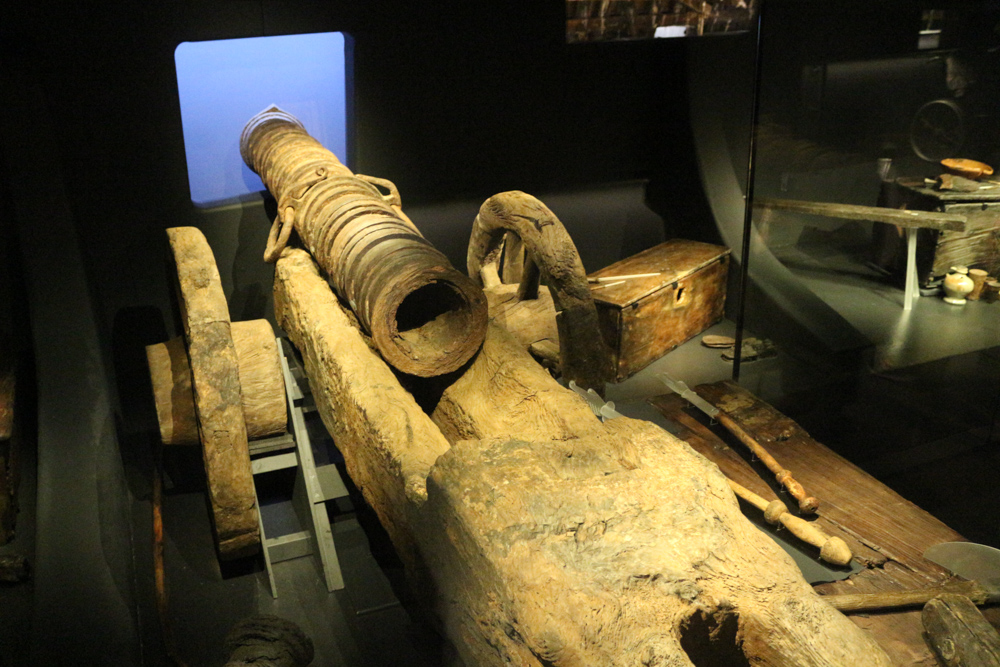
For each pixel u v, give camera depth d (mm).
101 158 3500
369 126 3891
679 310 4262
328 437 3420
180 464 3547
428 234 4242
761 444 3162
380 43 3721
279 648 2320
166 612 2707
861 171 2990
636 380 3986
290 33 3543
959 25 2520
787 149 3244
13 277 3221
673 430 3303
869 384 3246
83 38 3285
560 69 4117
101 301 3666
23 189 3193
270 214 3889
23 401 3256
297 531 3139
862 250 3104
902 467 3037
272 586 2840
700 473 1970
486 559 1739
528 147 4250
